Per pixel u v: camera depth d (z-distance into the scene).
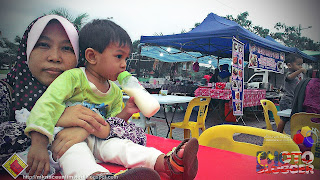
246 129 1.01
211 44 5.48
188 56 6.08
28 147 0.51
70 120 0.53
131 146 0.59
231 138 1.04
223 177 0.60
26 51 0.51
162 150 0.76
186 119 2.58
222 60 6.95
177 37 3.27
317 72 1.70
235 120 3.82
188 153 0.53
